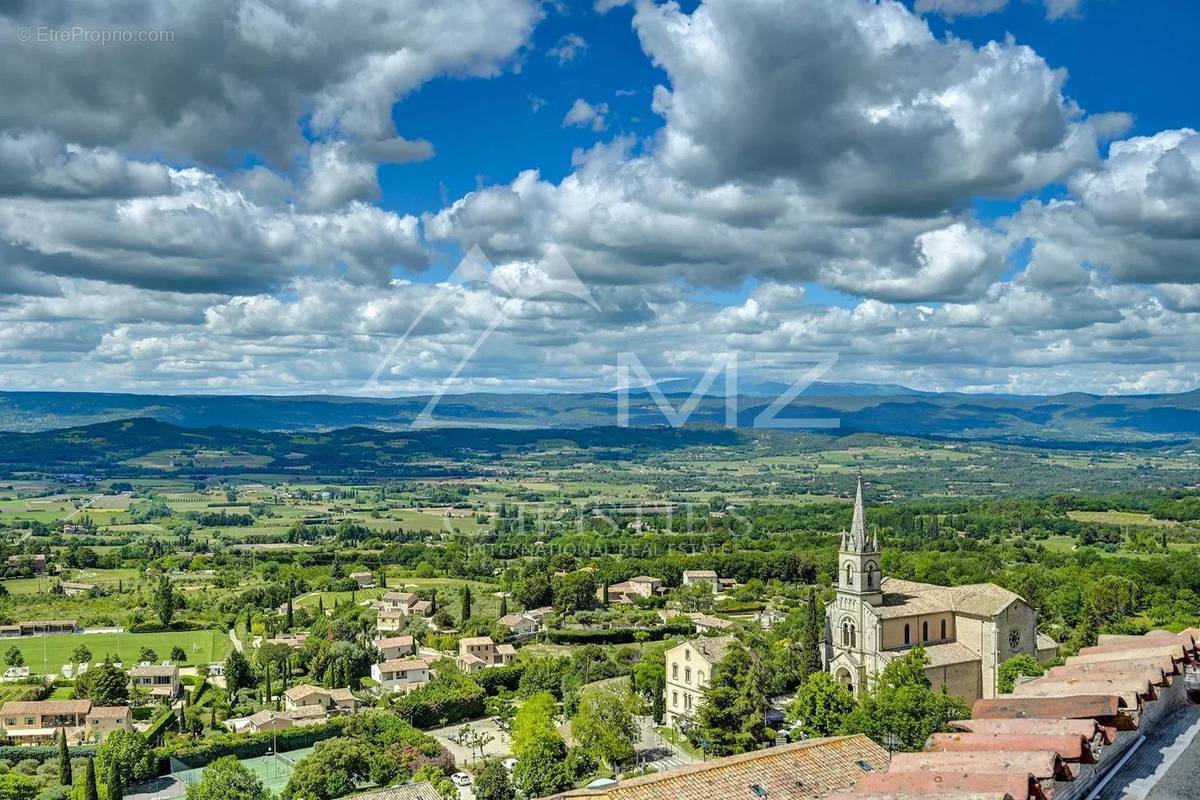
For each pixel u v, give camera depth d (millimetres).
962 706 109562
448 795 121125
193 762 149875
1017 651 141875
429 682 191125
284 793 124000
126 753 140375
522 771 122312
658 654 168000
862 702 111562
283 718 165875
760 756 68000
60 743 140125
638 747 138375
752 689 125562
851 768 68188
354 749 129125
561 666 190750
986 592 145250
